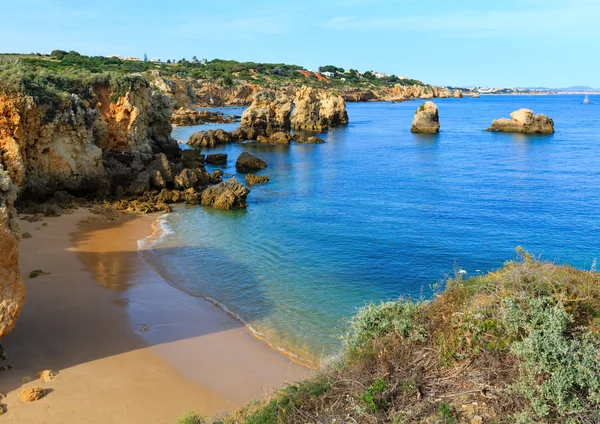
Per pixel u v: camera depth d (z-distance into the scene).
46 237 28.09
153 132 53.66
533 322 9.80
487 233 31.03
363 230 31.97
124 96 44.06
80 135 37.41
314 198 41.97
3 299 14.13
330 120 109.81
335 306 20.86
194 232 31.41
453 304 11.59
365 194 43.47
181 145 74.94
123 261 25.39
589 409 8.52
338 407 9.78
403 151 72.12
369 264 25.84
